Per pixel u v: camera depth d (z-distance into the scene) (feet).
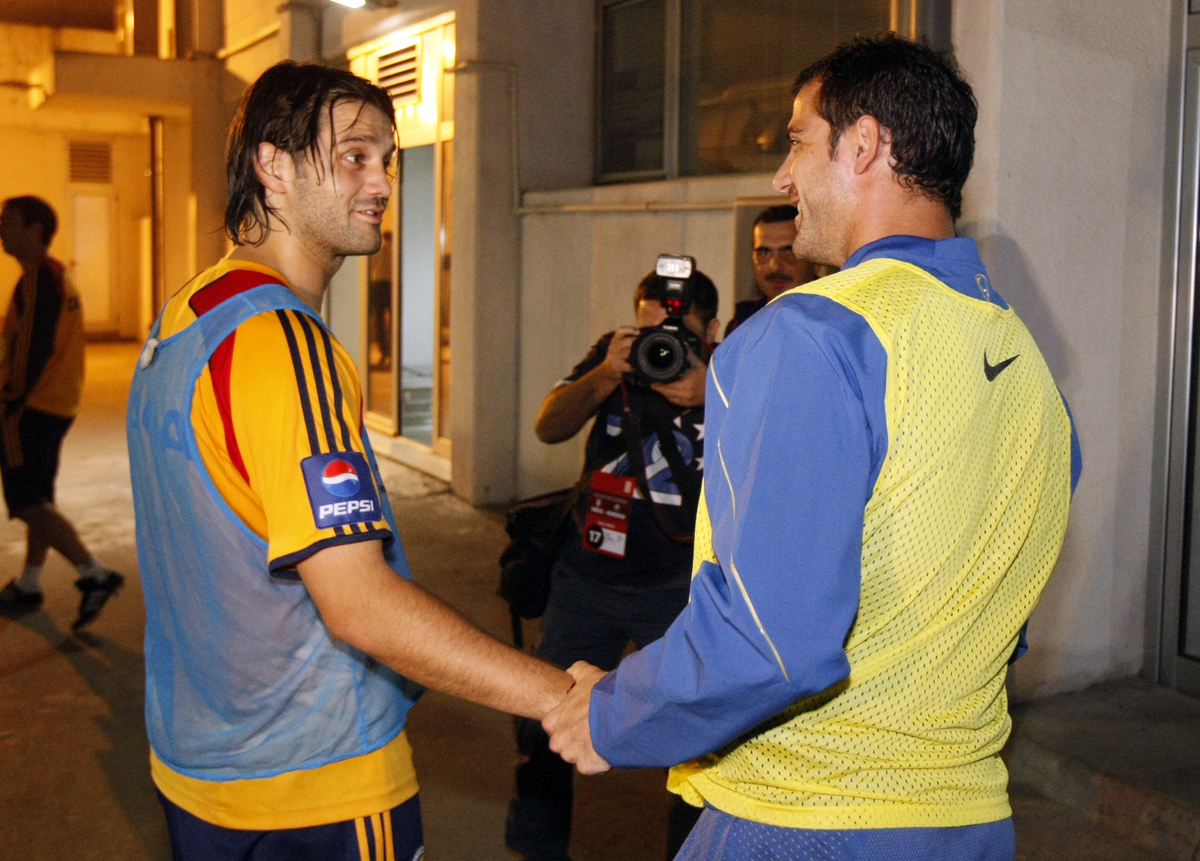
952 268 4.48
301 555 4.48
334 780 5.07
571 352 20.42
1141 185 12.02
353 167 5.20
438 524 20.74
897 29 11.51
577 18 21.62
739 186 16.56
